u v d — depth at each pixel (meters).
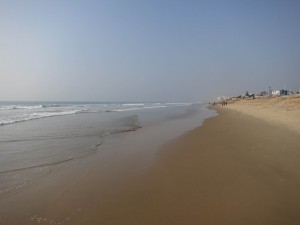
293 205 5.71
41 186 7.43
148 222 5.22
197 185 7.14
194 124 23.58
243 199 6.09
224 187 6.88
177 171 8.52
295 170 7.95
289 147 10.96
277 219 5.16
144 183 7.52
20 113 38.81
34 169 9.11
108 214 5.62
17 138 15.33
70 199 6.46
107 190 7.04
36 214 5.67
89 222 5.28
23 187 7.35
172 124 23.86
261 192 6.43
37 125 21.94
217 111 49.12
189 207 5.82
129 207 5.94
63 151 11.95
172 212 5.62
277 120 21.58
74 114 37.34
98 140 14.89
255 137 13.65
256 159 9.31
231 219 5.21
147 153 11.46
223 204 5.88
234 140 13.21
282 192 6.39
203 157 10.13
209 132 16.92
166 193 6.69
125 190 7.00
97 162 10.03
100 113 40.84
